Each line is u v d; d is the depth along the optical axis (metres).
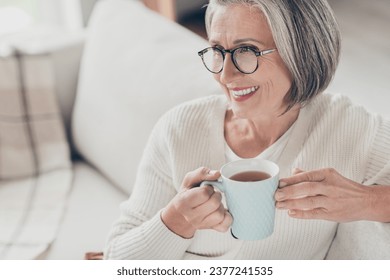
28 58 2.62
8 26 3.80
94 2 3.62
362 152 1.56
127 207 1.75
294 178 1.35
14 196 2.45
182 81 2.12
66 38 2.76
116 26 2.51
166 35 2.35
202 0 4.61
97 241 2.14
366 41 4.25
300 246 1.62
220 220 1.35
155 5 3.62
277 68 1.44
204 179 1.38
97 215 2.28
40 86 2.62
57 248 2.13
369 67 3.69
